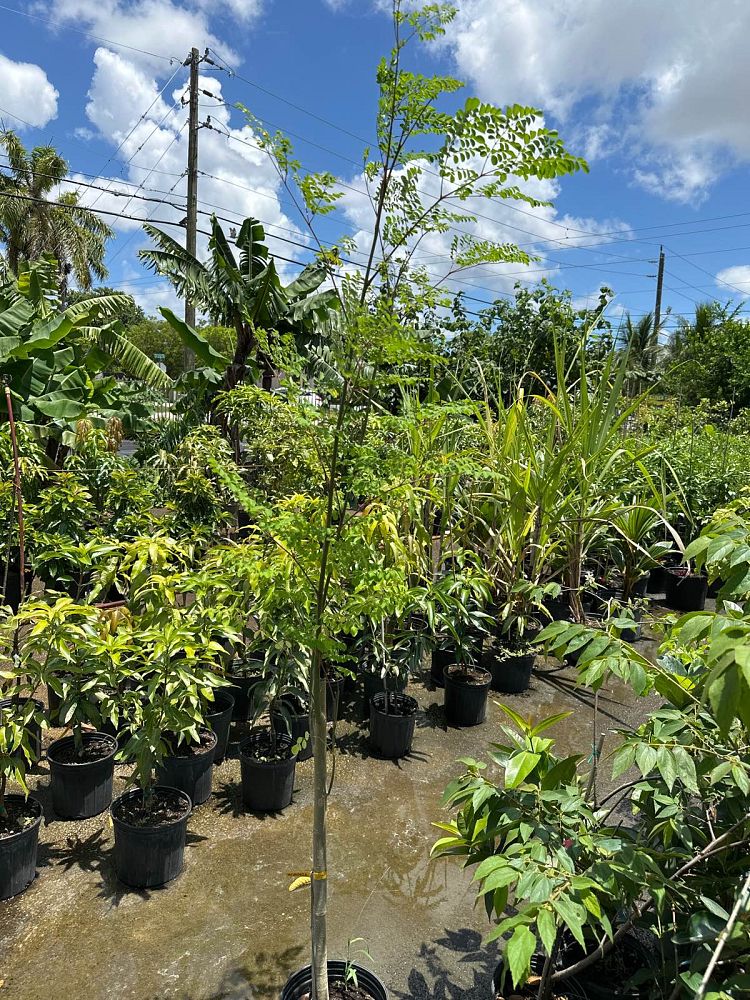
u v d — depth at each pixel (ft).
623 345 55.06
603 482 18.30
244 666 13.55
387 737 12.76
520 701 16.21
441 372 21.42
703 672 6.36
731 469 25.82
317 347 26.63
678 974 5.32
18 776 8.41
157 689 9.71
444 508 15.46
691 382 59.36
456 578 13.52
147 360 28.27
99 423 24.94
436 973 7.78
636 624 6.65
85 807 10.33
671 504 24.82
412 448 9.88
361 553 5.61
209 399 27.12
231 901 8.80
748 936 4.68
